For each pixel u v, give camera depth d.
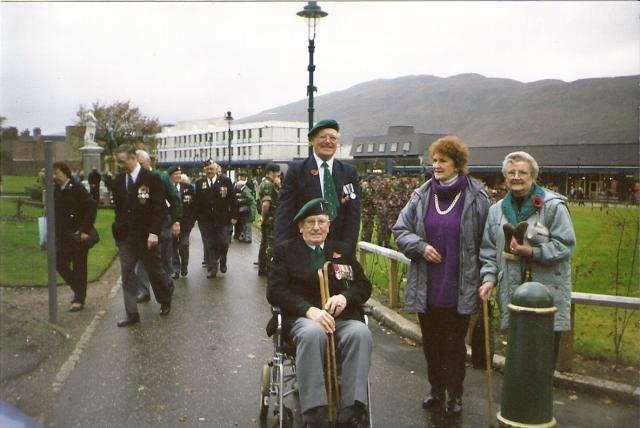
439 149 4.77
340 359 4.36
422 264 4.77
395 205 10.20
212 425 4.52
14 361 5.77
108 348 6.43
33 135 26.84
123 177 7.50
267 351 6.40
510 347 3.98
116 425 4.49
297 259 4.63
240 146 98.12
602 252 12.90
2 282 9.62
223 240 11.27
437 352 4.89
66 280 8.11
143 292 8.87
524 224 4.34
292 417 4.57
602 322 7.56
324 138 5.33
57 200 8.02
